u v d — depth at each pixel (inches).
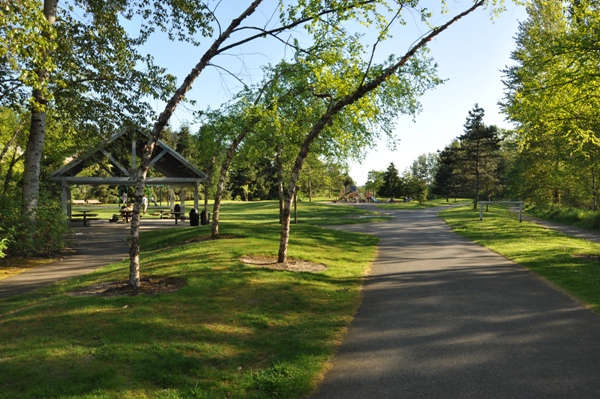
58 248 647.8
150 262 465.4
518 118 597.0
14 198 619.2
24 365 185.3
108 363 189.8
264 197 3280.0
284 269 421.7
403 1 403.9
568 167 1140.5
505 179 2620.6
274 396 173.8
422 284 390.3
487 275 426.0
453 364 204.5
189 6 525.0
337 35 436.5
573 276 402.6
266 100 594.9
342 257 545.6
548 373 191.8
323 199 3580.2
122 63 668.7
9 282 435.2
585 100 530.0
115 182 1141.7
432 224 1149.7
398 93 653.9
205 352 211.5
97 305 282.5
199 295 313.6
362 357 217.0
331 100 466.0
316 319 282.0
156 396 165.0
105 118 725.3
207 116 647.1
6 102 629.3
